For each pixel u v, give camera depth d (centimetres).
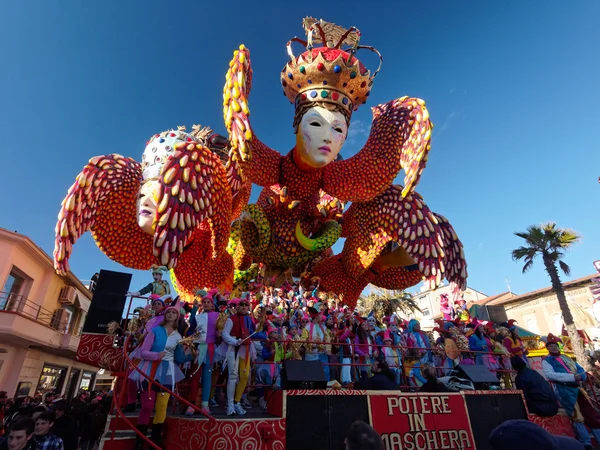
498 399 589
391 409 508
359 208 1191
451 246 1118
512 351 807
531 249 2205
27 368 1898
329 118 1043
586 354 1412
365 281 1362
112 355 712
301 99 1083
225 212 924
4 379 1720
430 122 950
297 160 1125
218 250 947
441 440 519
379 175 1095
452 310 1108
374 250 1130
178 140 1079
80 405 940
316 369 512
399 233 1054
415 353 777
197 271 1129
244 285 1256
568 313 2022
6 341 1711
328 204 1293
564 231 2148
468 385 612
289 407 460
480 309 1183
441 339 832
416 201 1068
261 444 431
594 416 618
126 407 619
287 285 1205
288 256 1200
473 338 806
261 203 1269
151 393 449
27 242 1736
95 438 929
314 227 1269
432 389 572
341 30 1177
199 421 437
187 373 634
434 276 987
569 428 625
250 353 558
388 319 829
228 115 885
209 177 851
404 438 498
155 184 996
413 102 1049
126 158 1116
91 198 971
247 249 1223
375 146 1110
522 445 174
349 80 1061
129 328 649
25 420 354
